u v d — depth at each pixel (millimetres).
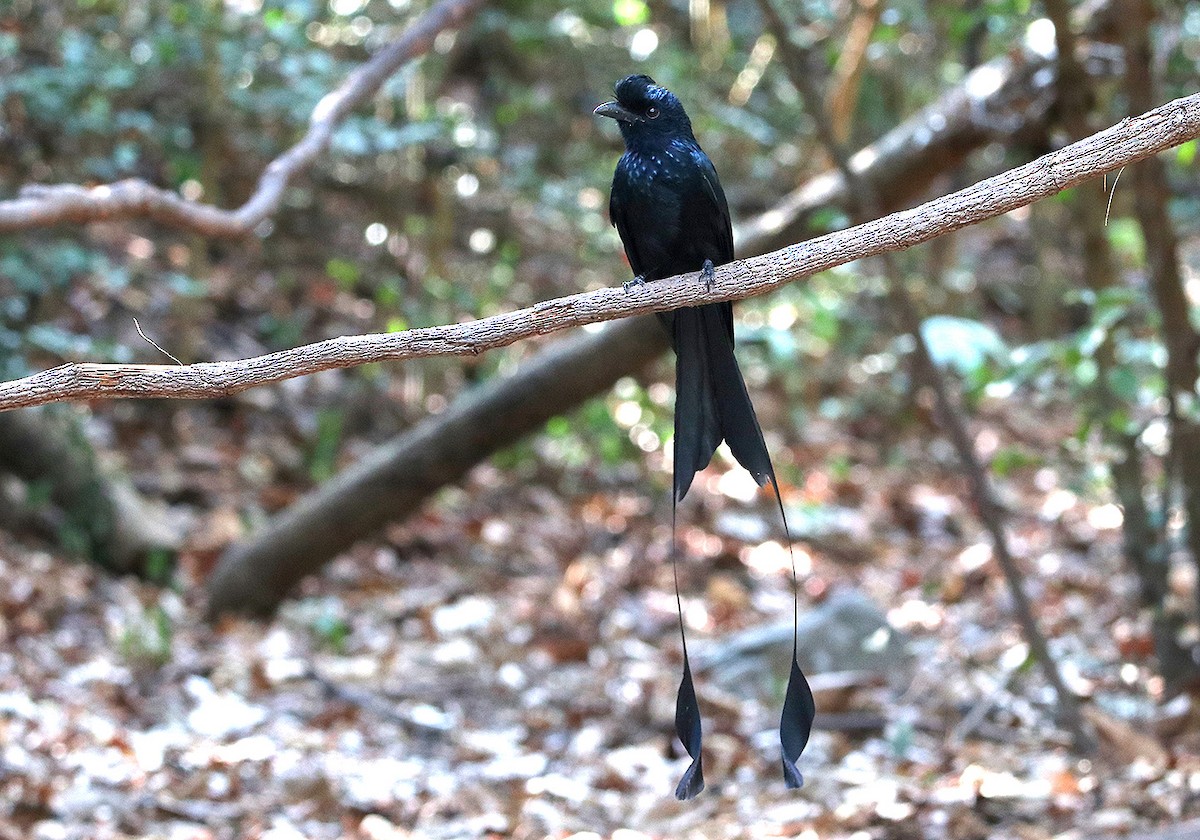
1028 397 13547
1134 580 8539
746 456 3496
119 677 7234
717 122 12461
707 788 6355
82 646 7652
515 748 6816
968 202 3148
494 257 13141
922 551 10359
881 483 11703
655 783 6387
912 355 7176
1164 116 3045
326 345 3156
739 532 10406
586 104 13562
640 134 4430
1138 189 6254
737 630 8742
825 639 7691
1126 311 6305
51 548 8891
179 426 10742
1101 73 7281
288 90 9484
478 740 6824
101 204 4770
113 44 10062
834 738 6883
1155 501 8422
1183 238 7883
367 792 6074
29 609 7902
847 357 13258
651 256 4609
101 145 9953
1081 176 3084
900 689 7523
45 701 6793
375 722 7074
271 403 11219
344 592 9062
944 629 8641
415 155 11312
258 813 5840
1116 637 8148
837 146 6875
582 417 11156
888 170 7883
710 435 3543
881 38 8977
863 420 13016
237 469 10367
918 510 11000
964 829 5598
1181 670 6973
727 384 3566
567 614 8758
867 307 14188
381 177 11586
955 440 6715
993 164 12219
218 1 9625
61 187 4758
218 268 12219
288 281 12109
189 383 3100
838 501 11305
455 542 9969
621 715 7281
